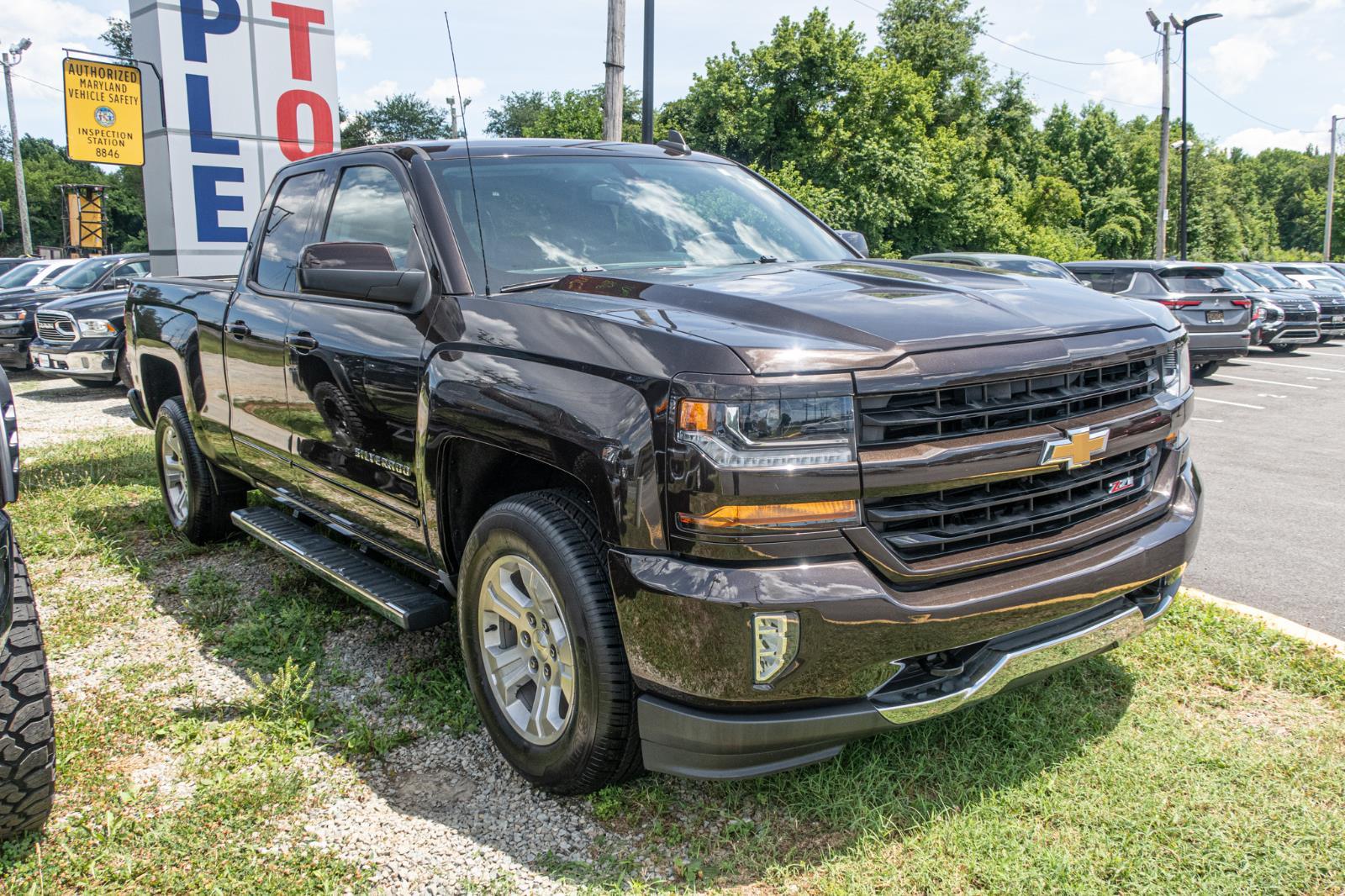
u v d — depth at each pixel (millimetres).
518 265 3268
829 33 37188
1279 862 2445
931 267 3379
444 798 2879
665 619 2316
